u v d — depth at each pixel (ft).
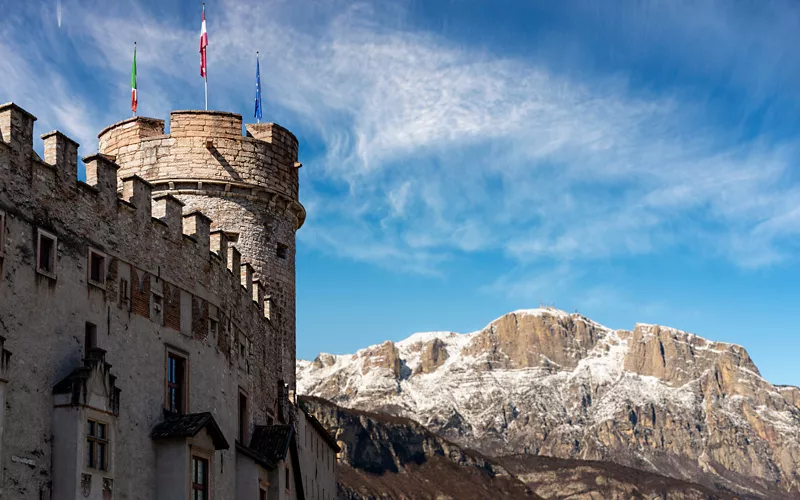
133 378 120.26
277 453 160.56
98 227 116.78
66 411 104.47
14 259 101.71
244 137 187.62
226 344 150.71
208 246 145.28
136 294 123.44
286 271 193.77
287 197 193.26
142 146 184.65
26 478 99.66
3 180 101.40
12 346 99.91
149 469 120.78
